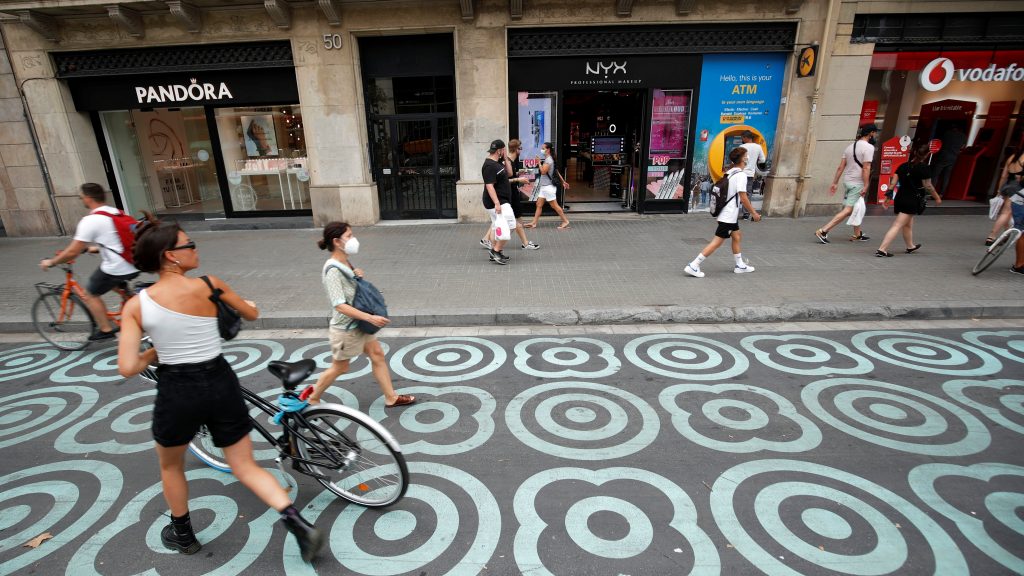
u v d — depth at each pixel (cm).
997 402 438
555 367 515
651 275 749
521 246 927
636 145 1145
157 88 1101
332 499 339
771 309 621
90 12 1000
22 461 388
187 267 258
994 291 663
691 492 335
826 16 996
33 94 1077
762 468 358
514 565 281
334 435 320
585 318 622
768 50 1029
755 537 297
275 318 635
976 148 1165
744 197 702
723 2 998
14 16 1005
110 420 445
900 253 837
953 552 285
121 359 241
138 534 312
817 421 414
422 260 852
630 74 1058
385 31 1019
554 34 1033
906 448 378
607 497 332
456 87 1048
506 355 545
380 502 323
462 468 364
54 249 1043
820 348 547
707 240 934
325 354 563
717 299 652
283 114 1155
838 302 635
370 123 1113
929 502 323
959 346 546
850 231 988
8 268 909
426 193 1158
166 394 257
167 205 1270
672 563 280
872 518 310
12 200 1141
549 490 340
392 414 434
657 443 388
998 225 845
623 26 1021
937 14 1020
